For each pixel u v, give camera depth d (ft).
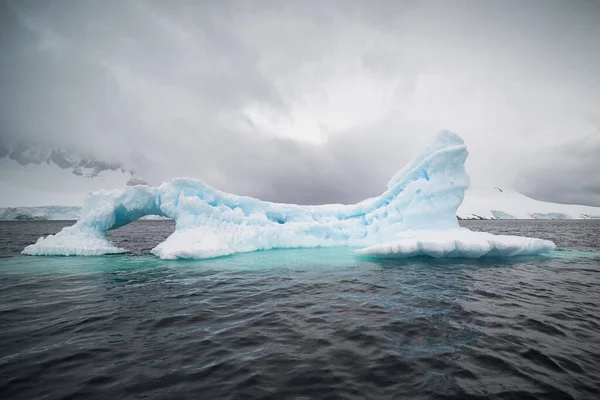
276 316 17.42
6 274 29.45
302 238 49.93
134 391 9.91
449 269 31.86
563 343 13.76
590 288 24.03
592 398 9.64
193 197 44.88
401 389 10.07
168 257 37.73
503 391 10.00
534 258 39.52
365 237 51.83
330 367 11.48
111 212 44.06
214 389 10.02
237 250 43.14
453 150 43.80
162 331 15.21
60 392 9.85
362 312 18.11
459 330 15.25
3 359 12.14
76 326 15.90
